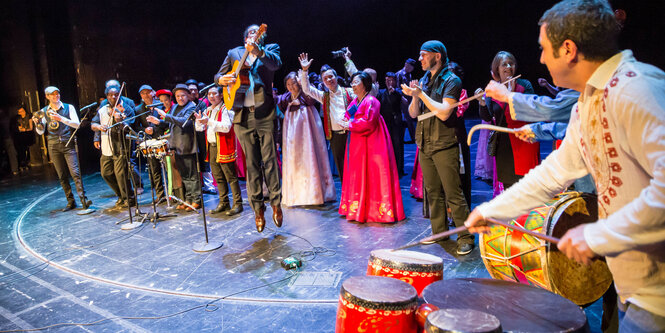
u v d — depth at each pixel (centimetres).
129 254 435
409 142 1198
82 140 1052
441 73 385
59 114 602
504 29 1504
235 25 1309
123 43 1155
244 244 447
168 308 320
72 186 796
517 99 233
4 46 998
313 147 580
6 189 807
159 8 1193
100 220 563
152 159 625
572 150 152
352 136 494
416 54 1551
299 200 579
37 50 1030
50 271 403
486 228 171
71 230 526
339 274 364
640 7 1369
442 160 388
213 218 545
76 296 348
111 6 1123
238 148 700
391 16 1514
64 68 1072
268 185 421
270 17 1375
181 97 570
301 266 384
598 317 284
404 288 205
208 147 561
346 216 518
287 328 284
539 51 1490
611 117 123
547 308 177
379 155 484
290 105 585
